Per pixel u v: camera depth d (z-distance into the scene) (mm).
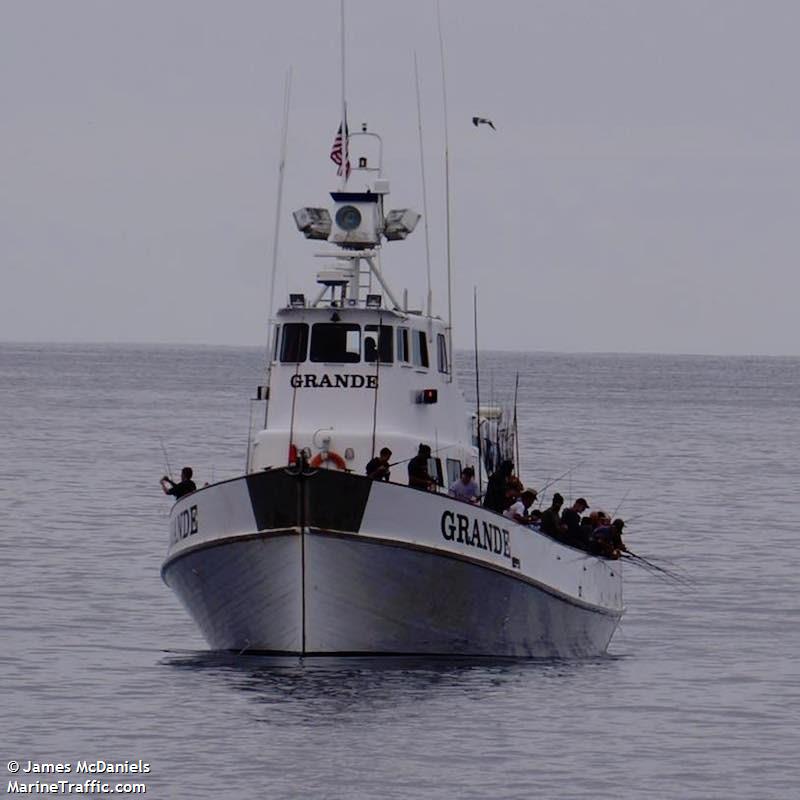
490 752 107562
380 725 112500
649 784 102875
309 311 133375
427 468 130375
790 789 102812
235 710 115688
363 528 121250
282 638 126125
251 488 122250
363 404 132500
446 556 123438
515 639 132125
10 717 115312
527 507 137625
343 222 134625
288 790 99562
